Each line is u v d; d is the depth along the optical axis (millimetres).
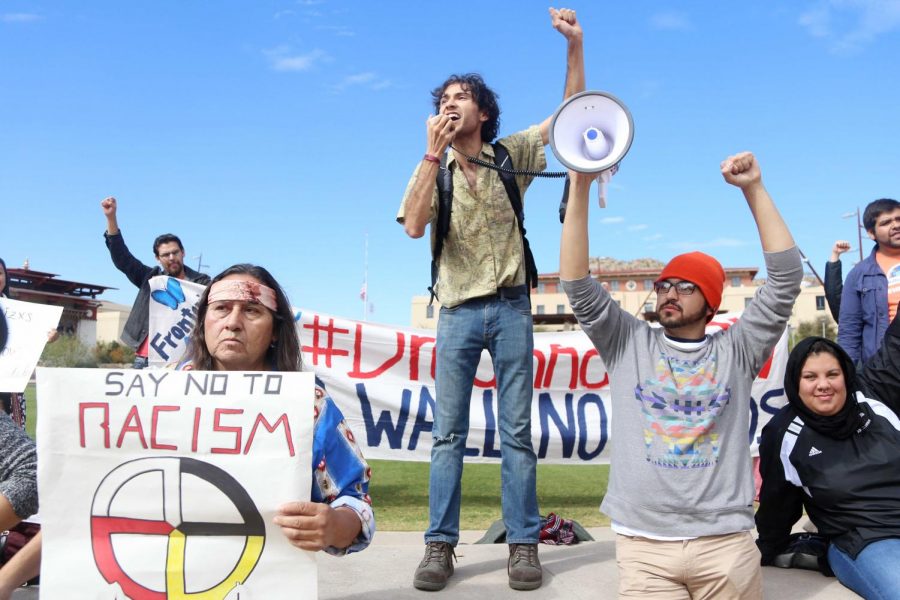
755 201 2895
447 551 3305
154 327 5945
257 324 2426
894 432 3246
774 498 3611
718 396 2826
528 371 3449
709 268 2969
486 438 6203
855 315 4852
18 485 2367
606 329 3010
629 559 2830
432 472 3400
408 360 6344
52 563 2080
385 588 3215
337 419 2402
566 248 2965
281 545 2123
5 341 3670
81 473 2123
